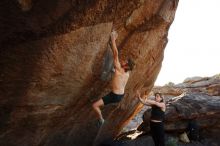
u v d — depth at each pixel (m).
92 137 11.13
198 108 13.04
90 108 8.84
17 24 4.30
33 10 4.25
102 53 6.53
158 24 8.34
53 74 5.75
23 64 5.05
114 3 5.50
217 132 12.78
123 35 7.12
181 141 12.29
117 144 12.42
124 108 12.26
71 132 9.30
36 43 4.81
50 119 7.33
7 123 6.13
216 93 26.08
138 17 7.01
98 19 5.41
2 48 4.58
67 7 4.61
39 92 6.01
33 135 7.22
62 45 5.20
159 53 10.87
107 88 8.28
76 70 6.21
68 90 6.74
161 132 9.78
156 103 9.76
